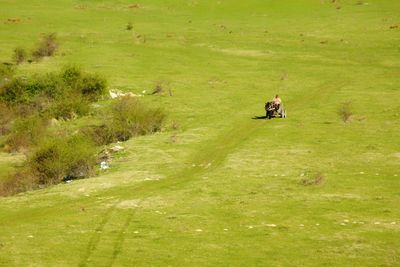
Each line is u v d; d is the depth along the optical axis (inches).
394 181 4788.4
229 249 3449.8
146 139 6550.2
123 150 6117.1
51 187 5098.4
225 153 5895.7
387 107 7559.1
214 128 6943.9
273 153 5757.9
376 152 5659.5
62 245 3545.8
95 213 4180.6
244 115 7495.1
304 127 6752.0
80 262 3292.3
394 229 3727.9
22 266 3240.7
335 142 6077.8
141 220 3993.6
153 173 5285.4
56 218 4104.3
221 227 3831.2
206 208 4232.3
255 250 3432.6
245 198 4446.4
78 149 5531.5
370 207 4178.2
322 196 4446.4
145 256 3363.7
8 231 3846.0
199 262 3270.2
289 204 4279.0
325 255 3341.5
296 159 5511.8
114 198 4562.0
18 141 6983.3
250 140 6294.3
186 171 5364.2
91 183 5024.6
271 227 3809.1
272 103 7273.6
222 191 4638.3
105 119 7411.4
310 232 3708.2
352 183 4753.9
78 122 7662.4
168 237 3656.5
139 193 4680.1
